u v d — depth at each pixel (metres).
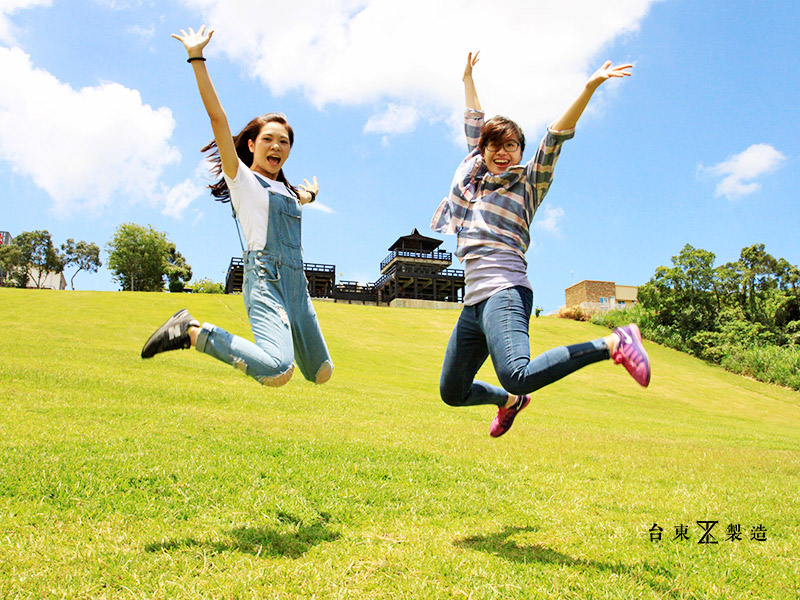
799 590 3.11
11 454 4.54
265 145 3.43
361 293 56.56
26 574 2.64
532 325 40.16
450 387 3.54
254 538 3.31
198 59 2.94
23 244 67.31
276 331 3.09
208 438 6.14
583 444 8.65
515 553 3.35
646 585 2.96
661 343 40.53
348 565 2.98
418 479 5.04
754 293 41.41
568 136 3.09
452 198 3.54
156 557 2.92
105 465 4.43
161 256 67.94
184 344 3.00
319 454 5.68
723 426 17.25
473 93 3.95
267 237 3.24
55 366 11.59
